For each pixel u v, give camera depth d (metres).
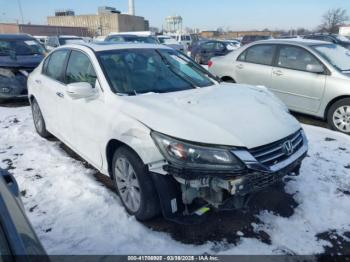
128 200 2.94
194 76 3.80
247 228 2.79
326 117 5.77
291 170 2.72
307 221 2.89
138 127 2.61
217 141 2.37
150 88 3.31
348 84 5.32
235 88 3.60
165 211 2.52
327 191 3.38
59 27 52.34
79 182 3.58
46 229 2.79
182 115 2.61
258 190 2.47
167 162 2.41
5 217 1.38
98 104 3.15
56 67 4.34
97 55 3.45
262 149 2.47
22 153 4.50
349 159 4.21
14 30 48.03
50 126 4.59
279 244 2.60
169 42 20.77
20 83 7.40
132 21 66.00
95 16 62.31
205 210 2.55
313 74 5.77
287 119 2.91
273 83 6.40
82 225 2.83
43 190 3.44
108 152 3.08
